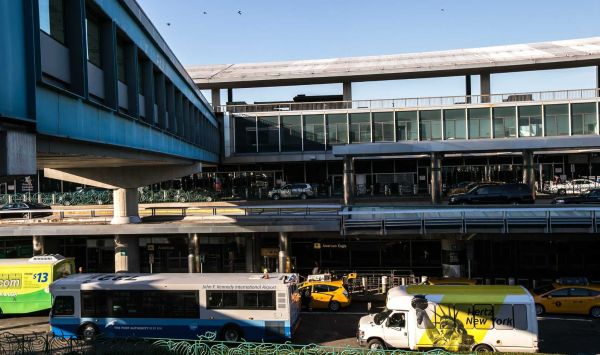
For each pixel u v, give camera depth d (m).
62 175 38.78
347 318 27.86
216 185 67.81
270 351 17.47
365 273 37.94
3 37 12.28
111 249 42.28
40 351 18.45
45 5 15.91
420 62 69.38
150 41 27.86
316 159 63.94
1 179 14.02
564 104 58.75
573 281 29.23
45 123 15.05
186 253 41.72
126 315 24.12
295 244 40.97
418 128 61.84
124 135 22.91
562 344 22.73
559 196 50.31
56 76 16.55
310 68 72.25
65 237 42.62
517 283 33.75
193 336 23.64
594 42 70.75
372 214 35.19
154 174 39.69
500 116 60.03
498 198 43.41
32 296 29.31
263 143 65.19
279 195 59.50
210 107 55.66
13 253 42.31
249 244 41.00
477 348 20.55
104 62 21.06
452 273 35.78
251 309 23.44
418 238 39.16
